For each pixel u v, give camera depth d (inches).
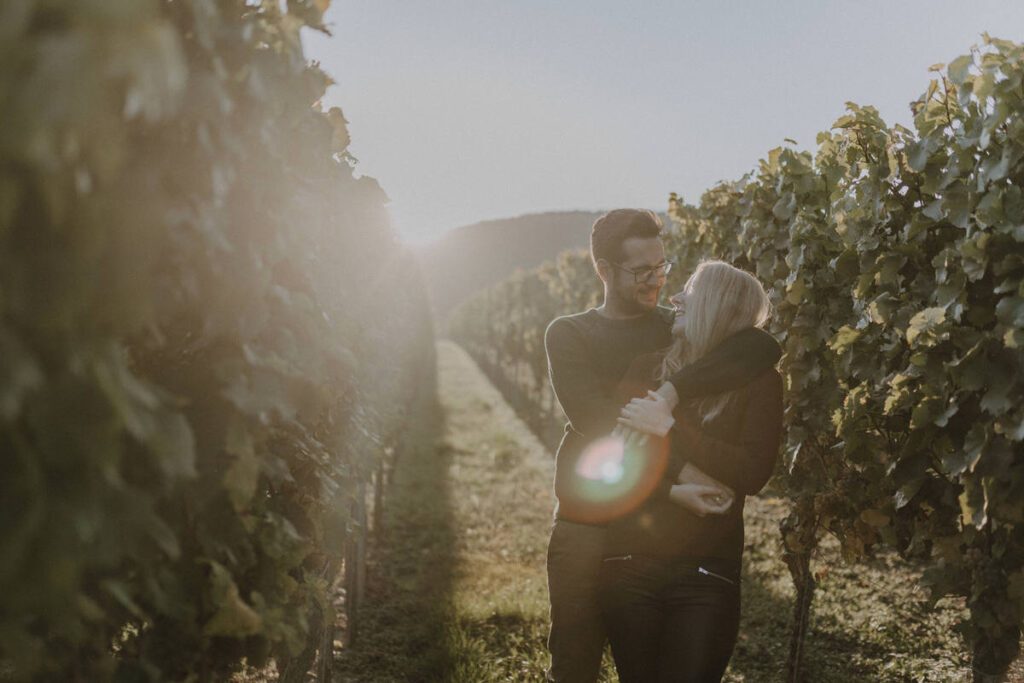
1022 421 111.0
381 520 334.3
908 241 146.1
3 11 30.1
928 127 135.6
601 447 106.5
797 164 194.7
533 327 777.6
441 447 549.6
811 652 201.9
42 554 37.2
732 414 98.9
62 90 30.6
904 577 252.1
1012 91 114.6
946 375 126.6
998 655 126.1
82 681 55.1
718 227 243.0
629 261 111.1
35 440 38.6
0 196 32.2
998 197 116.9
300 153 74.6
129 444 48.2
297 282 80.1
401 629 224.8
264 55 60.4
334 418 113.6
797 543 177.3
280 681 117.3
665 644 95.2
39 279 35.5
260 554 72.1
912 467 134.6
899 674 183.2
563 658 113.7
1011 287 112.3
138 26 32.8
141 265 41.0
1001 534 124.1
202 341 60.7
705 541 95.7
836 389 174.9
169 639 61.4
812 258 180.4
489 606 228.7
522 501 402.0
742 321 100.6
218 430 58.6
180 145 49.8
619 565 97.8
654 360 108.5
